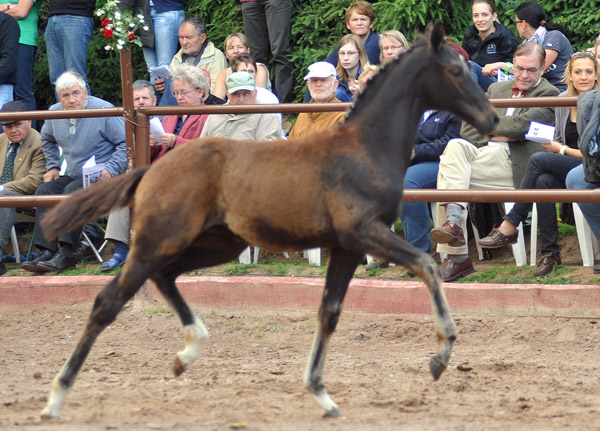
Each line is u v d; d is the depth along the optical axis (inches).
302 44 650.2
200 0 700.0
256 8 627.5
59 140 491.2
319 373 275.1
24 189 501.7
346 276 276.8
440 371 253.8
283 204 262.8
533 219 440.5
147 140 432.8
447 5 609.9
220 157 269.9
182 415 277.1
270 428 254.4
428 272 253.1
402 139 267.6
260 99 512.1
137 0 629.6
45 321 438.0
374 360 366.3
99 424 262.1
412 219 435.5
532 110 439.2
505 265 451.8
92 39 707.4
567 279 415.5
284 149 267.3
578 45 600.4
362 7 550.3
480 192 390.9
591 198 379.9
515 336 394.0
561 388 314.0
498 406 287.7
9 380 333.1
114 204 277.9
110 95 705.0
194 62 597.0
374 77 269.9
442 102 269.1
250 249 494.3
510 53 547.2
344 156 261.9
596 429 254.2
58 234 275.1
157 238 267.3
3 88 591.5
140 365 361.1
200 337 283.9
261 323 422.9
